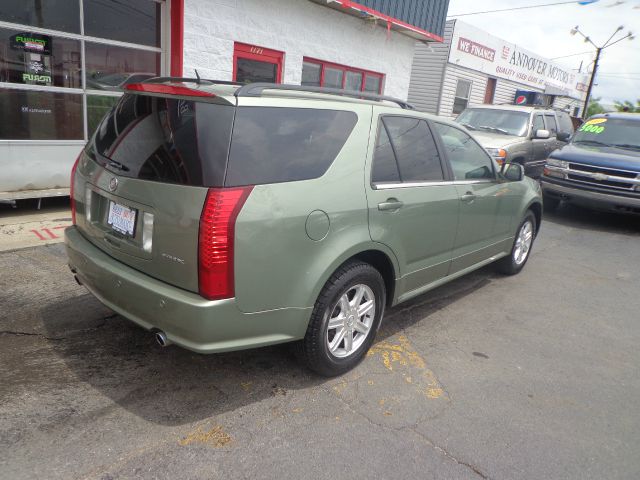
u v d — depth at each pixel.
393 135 3.55
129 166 2.83
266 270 2.68
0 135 5.77
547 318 4.67
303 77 9.27
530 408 3.19
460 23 16.42
